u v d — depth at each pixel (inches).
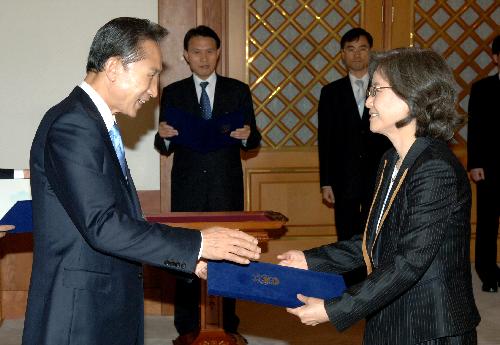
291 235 230.2
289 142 228.7
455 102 79.8
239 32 220.4
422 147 78.9
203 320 155.6
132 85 84.7
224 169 166.9
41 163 82.6
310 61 225.5
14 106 188.1
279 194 228.8
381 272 76.7
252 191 228.1
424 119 78.8
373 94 81.7
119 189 83.5
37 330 82.0
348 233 198.1
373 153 193.8
